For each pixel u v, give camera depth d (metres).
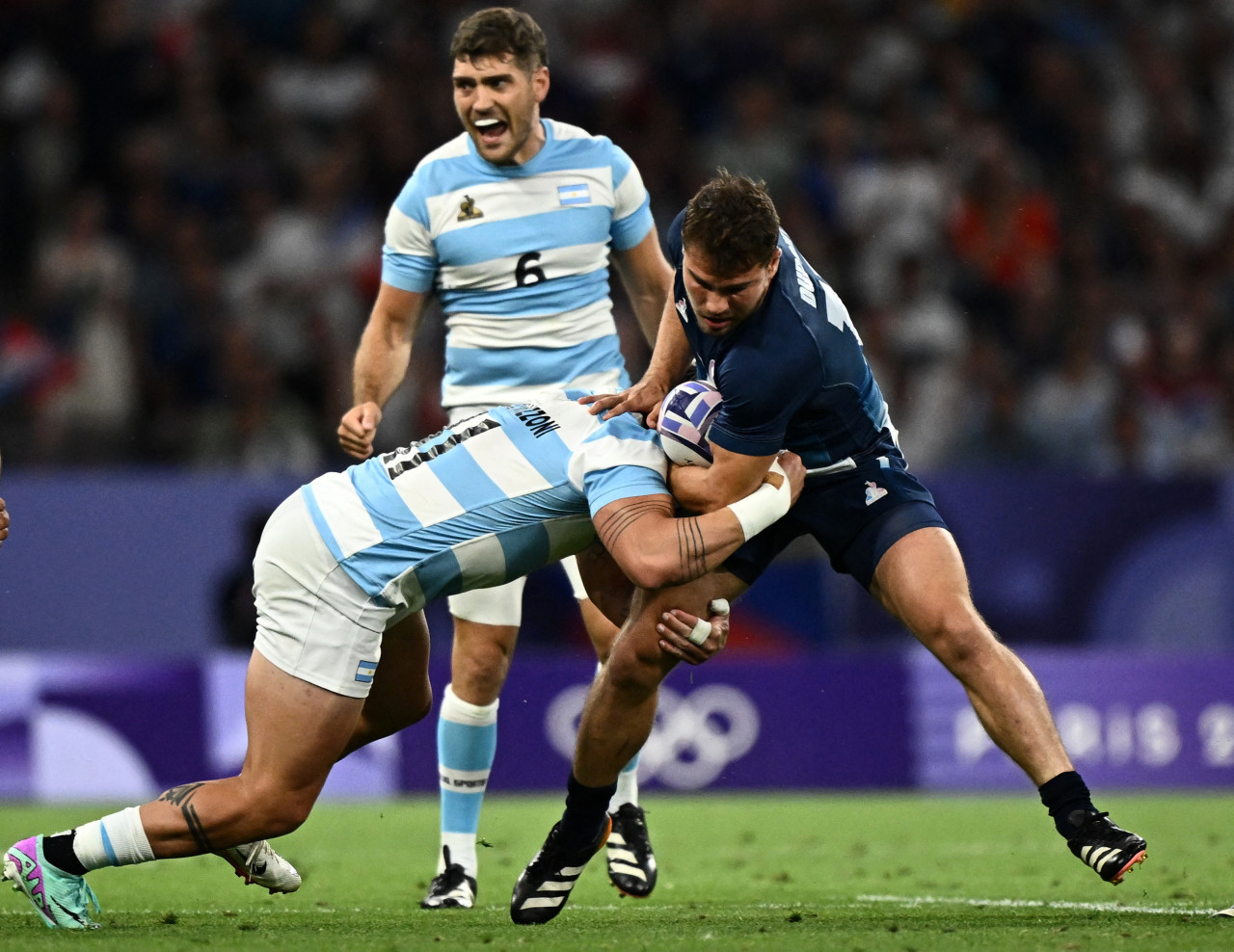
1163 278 53.41
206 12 53.16
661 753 35.78
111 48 50.81
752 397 15.66
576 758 16.80
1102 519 39.56
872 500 17.47
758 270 15.27
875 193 51.88
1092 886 20.42
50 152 49.28
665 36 55.81
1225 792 37.31
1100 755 37.41
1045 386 47.56
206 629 36.62
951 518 39.00
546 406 16.62
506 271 20.50
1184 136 58.12
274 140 51.31
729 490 15.90
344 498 16.00
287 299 46.81
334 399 44.34
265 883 17.36
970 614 16.77
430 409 43.38
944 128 54.31
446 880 19.17
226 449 42.97
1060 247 53.38
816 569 38.50
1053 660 37.50
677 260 17.31
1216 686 38.12
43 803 33.53
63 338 44.91
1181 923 16.20
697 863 23.88
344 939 15.14
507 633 19.53
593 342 21.00
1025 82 57.44
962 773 37.41
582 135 21.02
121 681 34.25
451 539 15.91
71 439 42.81
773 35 55.47
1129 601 39.62
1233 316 52.66
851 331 17.14
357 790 34.81
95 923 16.44
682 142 53.00
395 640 17.03
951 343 48.66
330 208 49.09
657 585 15.36
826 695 36.91
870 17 57.38
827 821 30.25
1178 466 47.12
